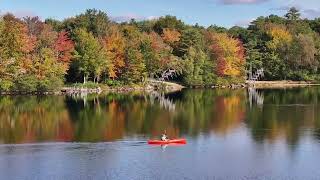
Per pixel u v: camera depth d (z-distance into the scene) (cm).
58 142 6091
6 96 11481
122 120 7850
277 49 18500
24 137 6412
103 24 15912
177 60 15588
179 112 8856
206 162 5206
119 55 14338
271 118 8069
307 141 6178
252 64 18075
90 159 5294
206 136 6550
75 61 13388
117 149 5741
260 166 5059
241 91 14025
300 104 10094
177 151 5666
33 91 12150
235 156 5441
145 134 6675
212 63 16162
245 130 6962
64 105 9844
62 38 13412
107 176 4706
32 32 13450
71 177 4675
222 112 8862
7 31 11831
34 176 4706
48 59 12225
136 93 13050
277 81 17975
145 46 14962
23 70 11925
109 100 10944
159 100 11044
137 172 4841
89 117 8181
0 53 11556
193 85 15800
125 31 16662
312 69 18275
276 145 5972
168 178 4653
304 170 4900
